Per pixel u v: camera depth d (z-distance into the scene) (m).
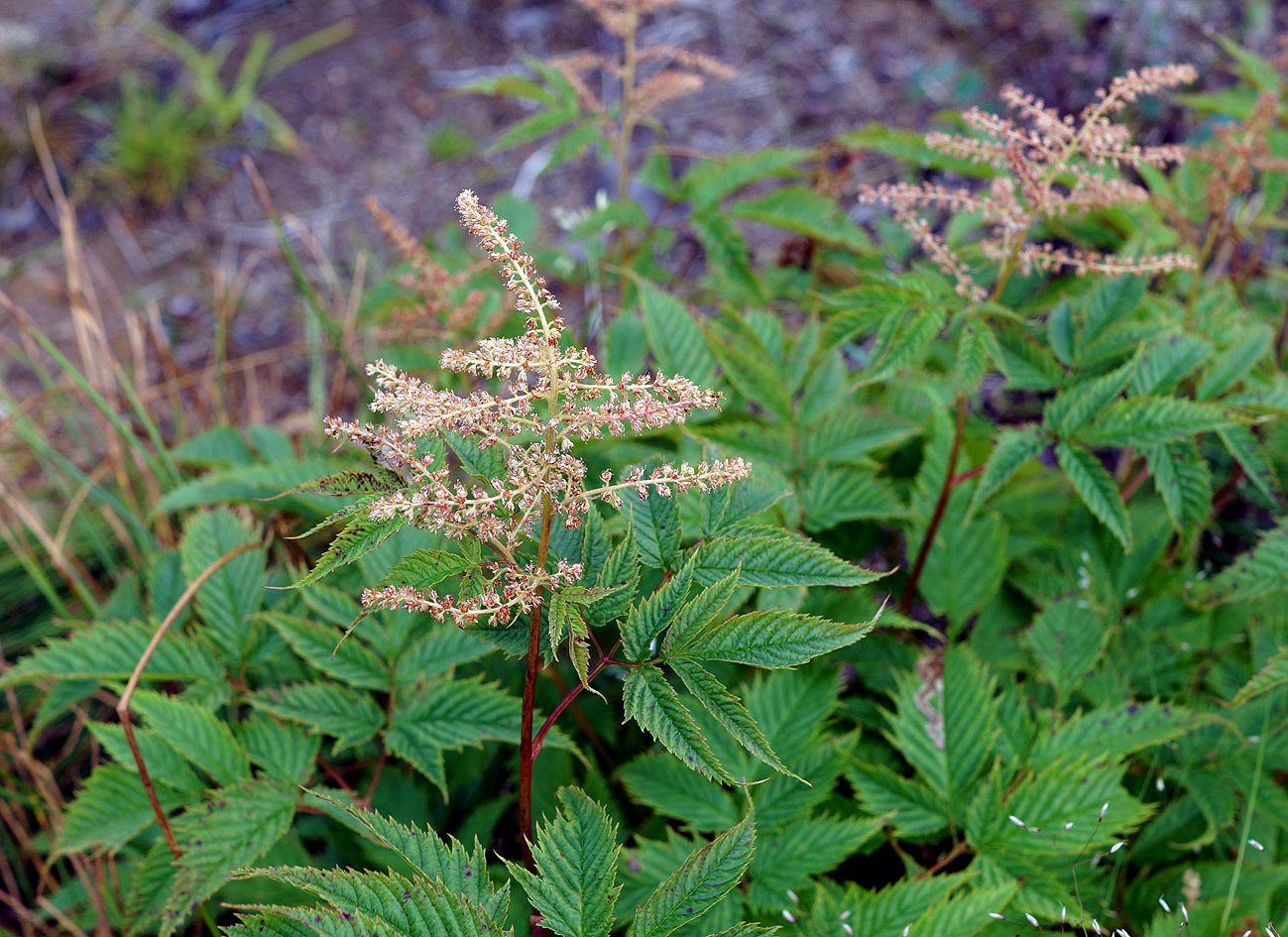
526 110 6.45
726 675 2.65
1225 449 3.44
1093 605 2.81
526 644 1.80
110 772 2.48
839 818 2.64
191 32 6.96
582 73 6.46
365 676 2.48
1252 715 2.68
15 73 6.44
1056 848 2.22
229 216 6.04
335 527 3.35
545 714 2.83
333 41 6.95
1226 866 2.45
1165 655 2.88
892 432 2.78
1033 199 2.36
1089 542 3.12
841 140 3.67
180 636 2.66
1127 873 2.65
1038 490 3.23
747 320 3.09
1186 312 3.07
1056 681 2.71
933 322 2.36
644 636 1.75
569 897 1.71
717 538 1.88
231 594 2.75
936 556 2.91
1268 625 2.82
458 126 6.39
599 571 1.85
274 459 3.39
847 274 3.87
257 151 6.36
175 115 6.26
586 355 1.57
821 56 6.45
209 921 2.51
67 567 3.69
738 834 1.68
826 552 1.80
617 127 6.01
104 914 2.87
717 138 6.07
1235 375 2.68
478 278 3.72
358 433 1.55
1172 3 5.24
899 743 2.44
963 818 2.37
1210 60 4.98
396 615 2.55
